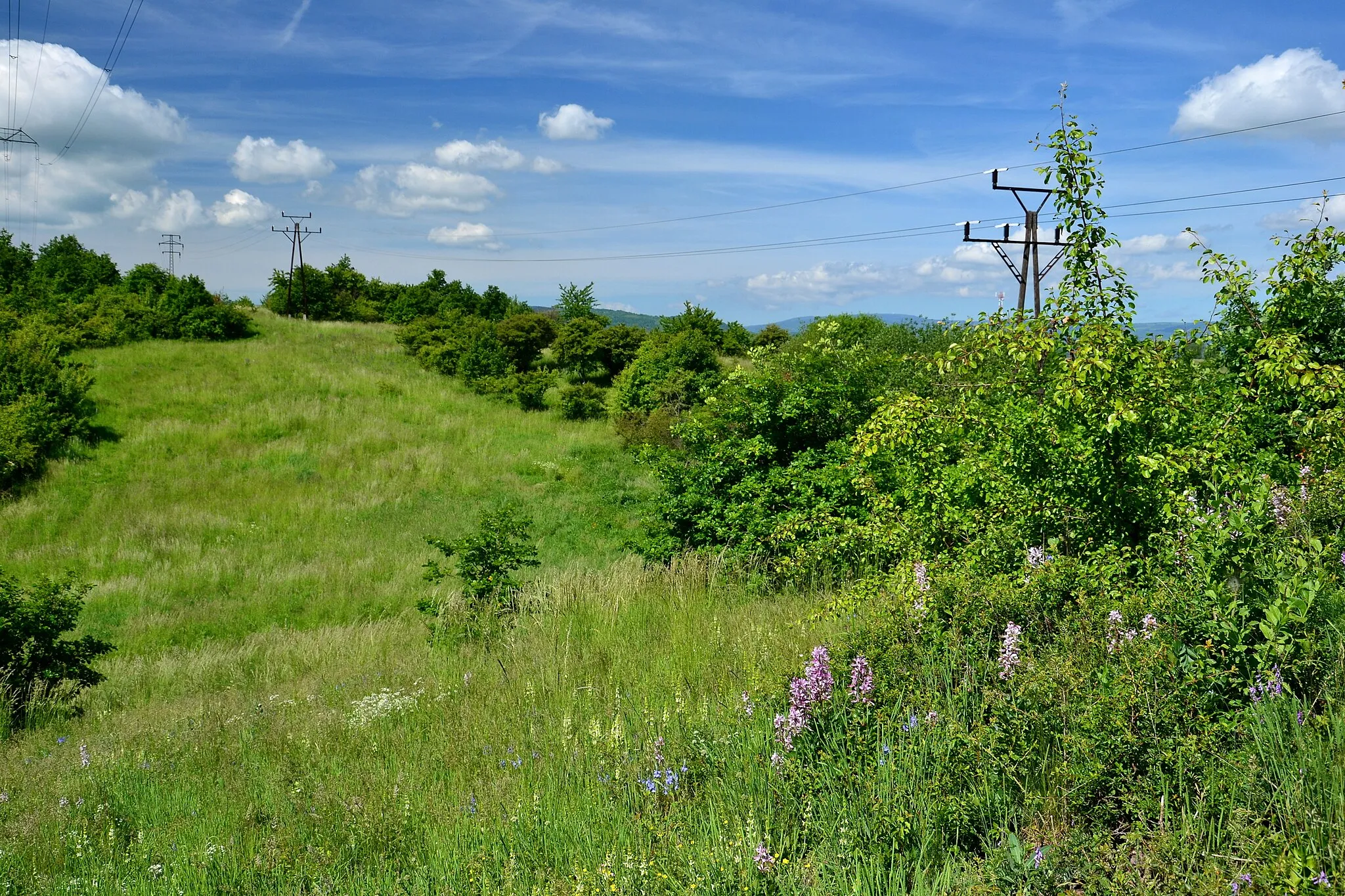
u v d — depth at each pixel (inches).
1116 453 224.7
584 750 203.6
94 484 954.1
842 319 1614.2
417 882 152.6
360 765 243.8
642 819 158.1
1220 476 203.0
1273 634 136.3
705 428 517.3
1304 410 239.0
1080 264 245.9
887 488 385.4
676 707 213.6
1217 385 269.9
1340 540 177.2
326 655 486.0
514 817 169.6
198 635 603.8
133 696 443.8
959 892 114.3
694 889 123.6
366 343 1802.4
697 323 2055.9
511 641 387.9
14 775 285.9
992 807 132.4
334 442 1155.3
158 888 172.2
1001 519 244.7
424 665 387.2
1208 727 128.3
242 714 339.9
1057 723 143.1
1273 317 258.4
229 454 1080.2
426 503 954.7
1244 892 97.4
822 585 364.2
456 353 1590.8
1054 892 107.7
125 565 747.4
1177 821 117.9
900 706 166.4
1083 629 171.8
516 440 1230.9
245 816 211.9
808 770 152.6
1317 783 114.6
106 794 243.1
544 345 1845.5
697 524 494.9
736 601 384.2
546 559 777.6
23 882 183.8
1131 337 235.6
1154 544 208.8
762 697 193.2
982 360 256.4
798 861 126.0
